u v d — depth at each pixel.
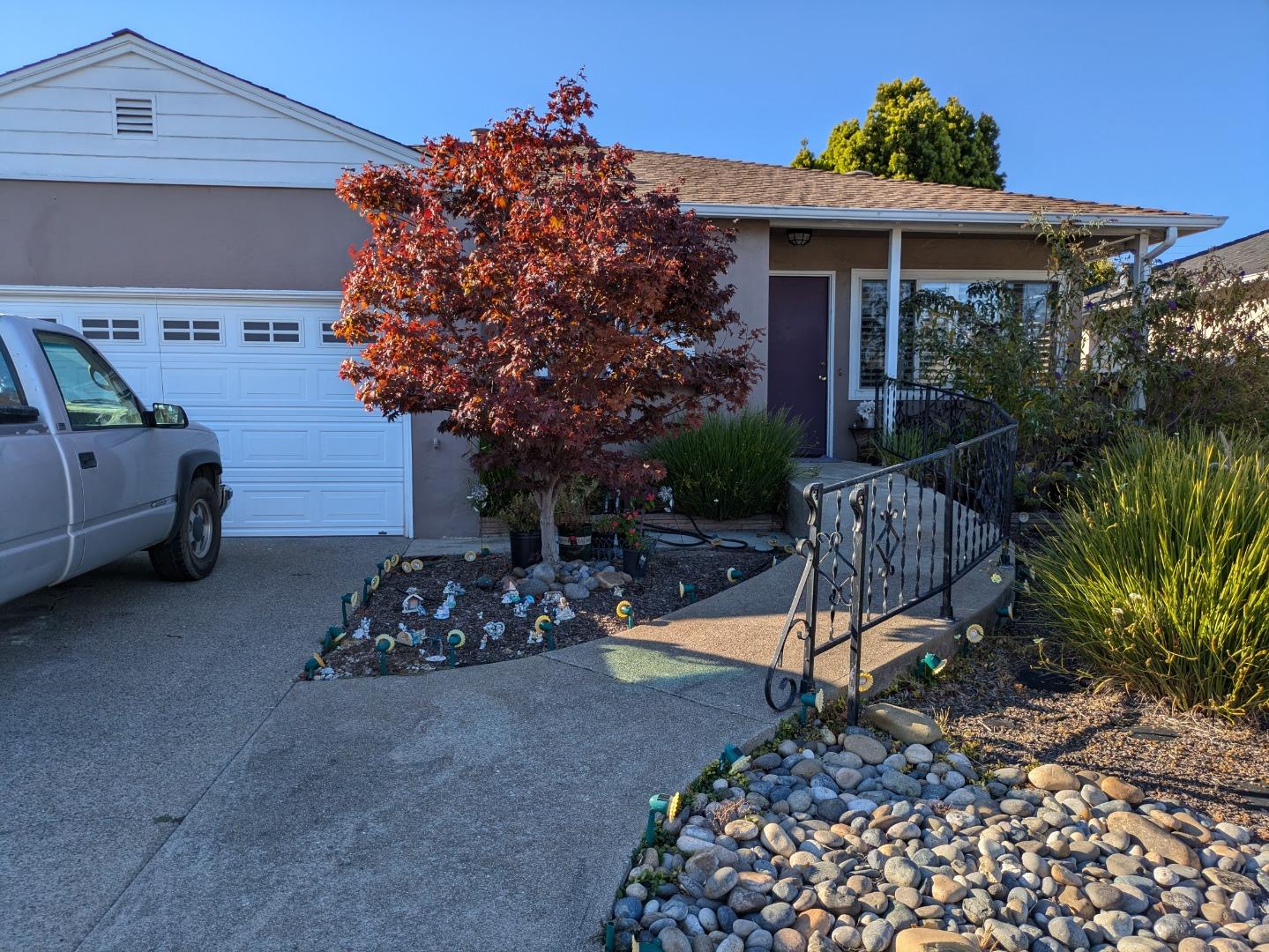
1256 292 9.26
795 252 11.63
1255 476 5.06
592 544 7.21
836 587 4.39
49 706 4.29
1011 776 3.69
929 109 23.94
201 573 6.78
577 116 6.00
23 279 8.04
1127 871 3.03
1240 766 3.81
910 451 9.34
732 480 8.47
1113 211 10.67
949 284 11.99
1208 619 4.21
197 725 4.07
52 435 4.80
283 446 8.41
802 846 3.15
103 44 7.89
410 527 8.52
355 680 4.63
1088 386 8.98
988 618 5.58
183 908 2.74
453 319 5.99
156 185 8.10
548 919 2.71
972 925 2.75
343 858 3.01
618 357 5.66
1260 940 2.63
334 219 8.28
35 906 2.73
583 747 3.82
